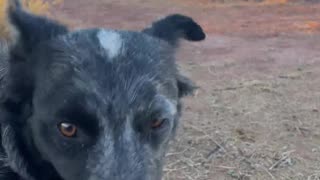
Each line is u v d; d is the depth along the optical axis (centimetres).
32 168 34
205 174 56
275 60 91
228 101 71
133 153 30
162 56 34
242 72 84
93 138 30
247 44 103
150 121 31
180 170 56
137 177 30
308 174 56
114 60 32
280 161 58
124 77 31
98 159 30
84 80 31
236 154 59
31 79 33
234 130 63
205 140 61
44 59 33
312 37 108
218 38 107
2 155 36
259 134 63
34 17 35
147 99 31
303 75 82
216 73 83
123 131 30
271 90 75
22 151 34
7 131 34
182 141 61
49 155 32
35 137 33
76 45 33
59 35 34
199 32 38
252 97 72
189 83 37
